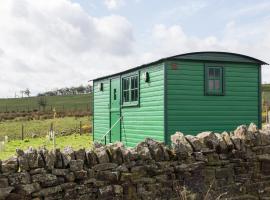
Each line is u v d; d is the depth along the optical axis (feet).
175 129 47.80
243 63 52.24
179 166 29.35
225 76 51.06
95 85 73.36
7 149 72.64
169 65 47.62
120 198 27.12
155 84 49.67
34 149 25.13
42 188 24.41
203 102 49.67
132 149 28.81
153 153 28.91
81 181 25.96
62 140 87.04
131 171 27.78
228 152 31.65
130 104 56.70
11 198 23.27
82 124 128.67
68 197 25.29
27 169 24.07
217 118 50.49
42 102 253.65
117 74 61.46
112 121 64.44
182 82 48.39
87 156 26.50
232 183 31.35
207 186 30.25
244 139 32.40
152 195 28.19
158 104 48.88
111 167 27.09
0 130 126.00
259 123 53.11
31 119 166.30
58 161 25.32
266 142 33.35
